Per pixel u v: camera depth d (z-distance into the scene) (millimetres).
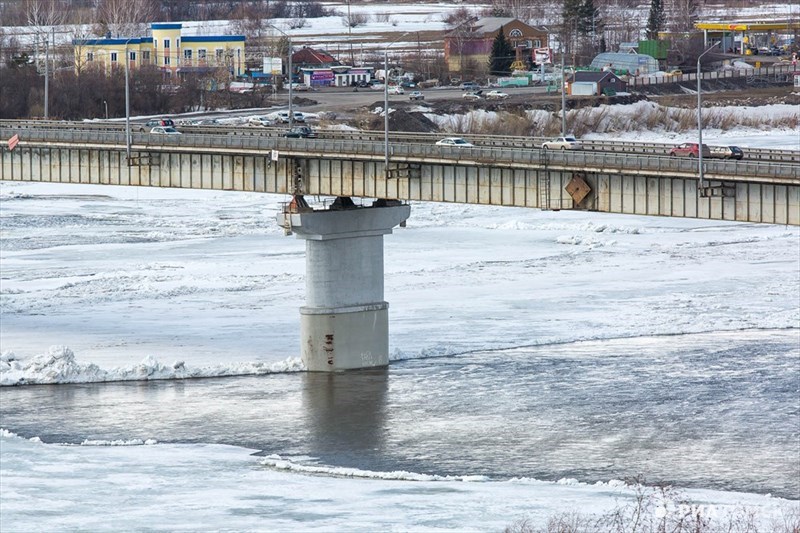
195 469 102188
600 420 114625
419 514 88938
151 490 96375
